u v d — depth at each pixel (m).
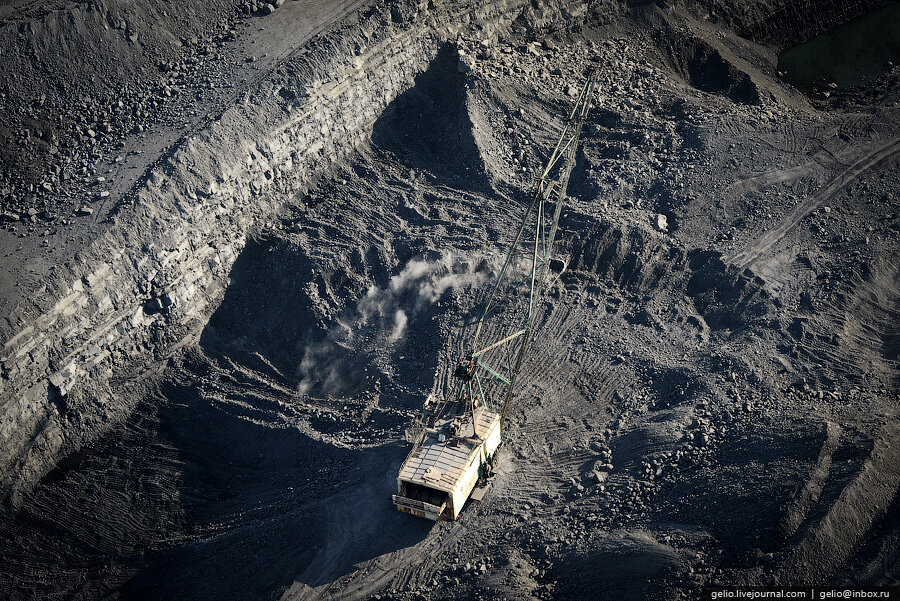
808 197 58.78
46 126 58.34
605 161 62.03
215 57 62.41
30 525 47.31
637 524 41.72
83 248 51.00
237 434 51.25
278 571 43.94
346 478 46.66
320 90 59.72
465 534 43.00
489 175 61.12
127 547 46.81
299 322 55.22
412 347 53.19
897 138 62.38
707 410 46.03
